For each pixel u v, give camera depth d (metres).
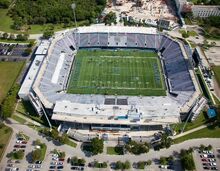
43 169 156.88
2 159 162.38
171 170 154.75
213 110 187.75
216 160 159.75
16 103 199.62
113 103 191.00
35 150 161.12
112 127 175.62
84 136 172.75
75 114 175.00
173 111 175.12
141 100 193.12
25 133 177.88
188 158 151.88
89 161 160.25
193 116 179.25
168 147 164.75
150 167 156.25
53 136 169.12
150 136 172.25
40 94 192.38
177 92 199.50
